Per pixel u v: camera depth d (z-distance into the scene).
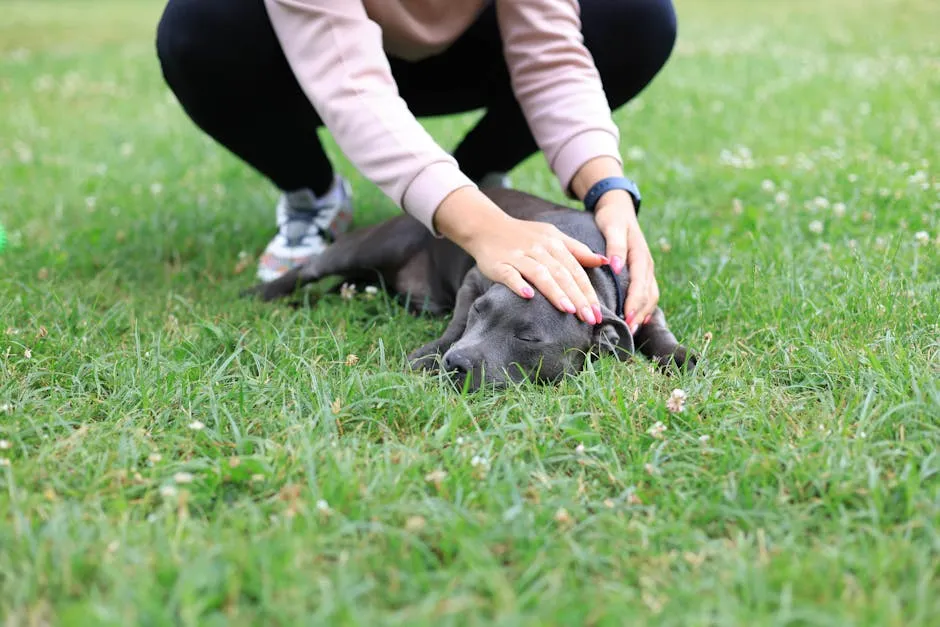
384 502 1.07
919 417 1.18
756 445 1.16
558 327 1.30
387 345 1.43
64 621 0.90
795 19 4.75
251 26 1.53
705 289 1.53
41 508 1.05
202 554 0.97
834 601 0.95
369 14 1.45
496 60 1.67
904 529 1.03
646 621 0.93
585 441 1.17
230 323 1.47
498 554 1.01
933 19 4.41
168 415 1.23
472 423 1.20
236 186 2.15
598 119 1.47
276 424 1.21
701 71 3.28
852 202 1.84
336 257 1.63
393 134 1.32
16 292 1.57
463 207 1.31
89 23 5.48
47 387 1.27
